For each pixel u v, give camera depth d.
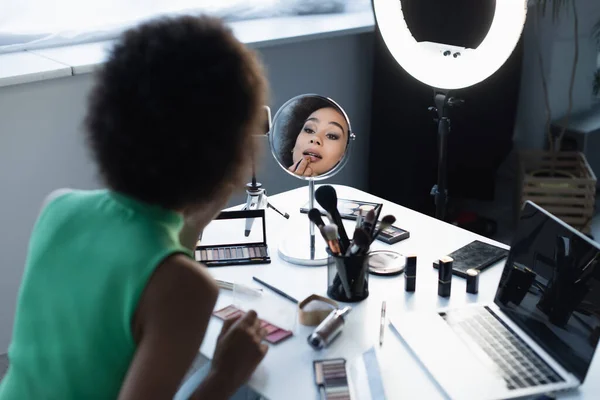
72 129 2.13
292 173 1.48
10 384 0.90
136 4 2.34
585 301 1.08
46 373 0.85
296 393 1.08
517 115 3.33
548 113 3.03
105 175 0.83
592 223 3.00
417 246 1.54
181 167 0.80
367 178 3.05
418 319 1.25
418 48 1.62
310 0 2.79
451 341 1.19
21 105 2.02
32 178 2.10
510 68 2.97
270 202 1.77
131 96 0.78
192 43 0.80
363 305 1.32
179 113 0.77
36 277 0.86
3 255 2.11
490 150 3.05
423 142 2.81
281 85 2.59
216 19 0.85
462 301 1.33
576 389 1.08
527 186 2.79
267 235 1.60
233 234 1.57
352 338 1.21
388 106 2.78
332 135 1.47
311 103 1.47
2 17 2.16
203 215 1.10
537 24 3.12
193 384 1.13
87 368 0.82
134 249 0.79
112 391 0.82
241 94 0.81
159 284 0.78
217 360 0.98
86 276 0.81
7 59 2.09
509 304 1.26
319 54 2.66
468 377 1.09
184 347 0.78
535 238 1.23
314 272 1.44
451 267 1.33
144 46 0.80
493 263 1.46
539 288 1.19
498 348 1.17
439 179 1.76
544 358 1.14
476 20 1.54
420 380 1.10
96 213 0.85
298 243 1.54
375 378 1.10
